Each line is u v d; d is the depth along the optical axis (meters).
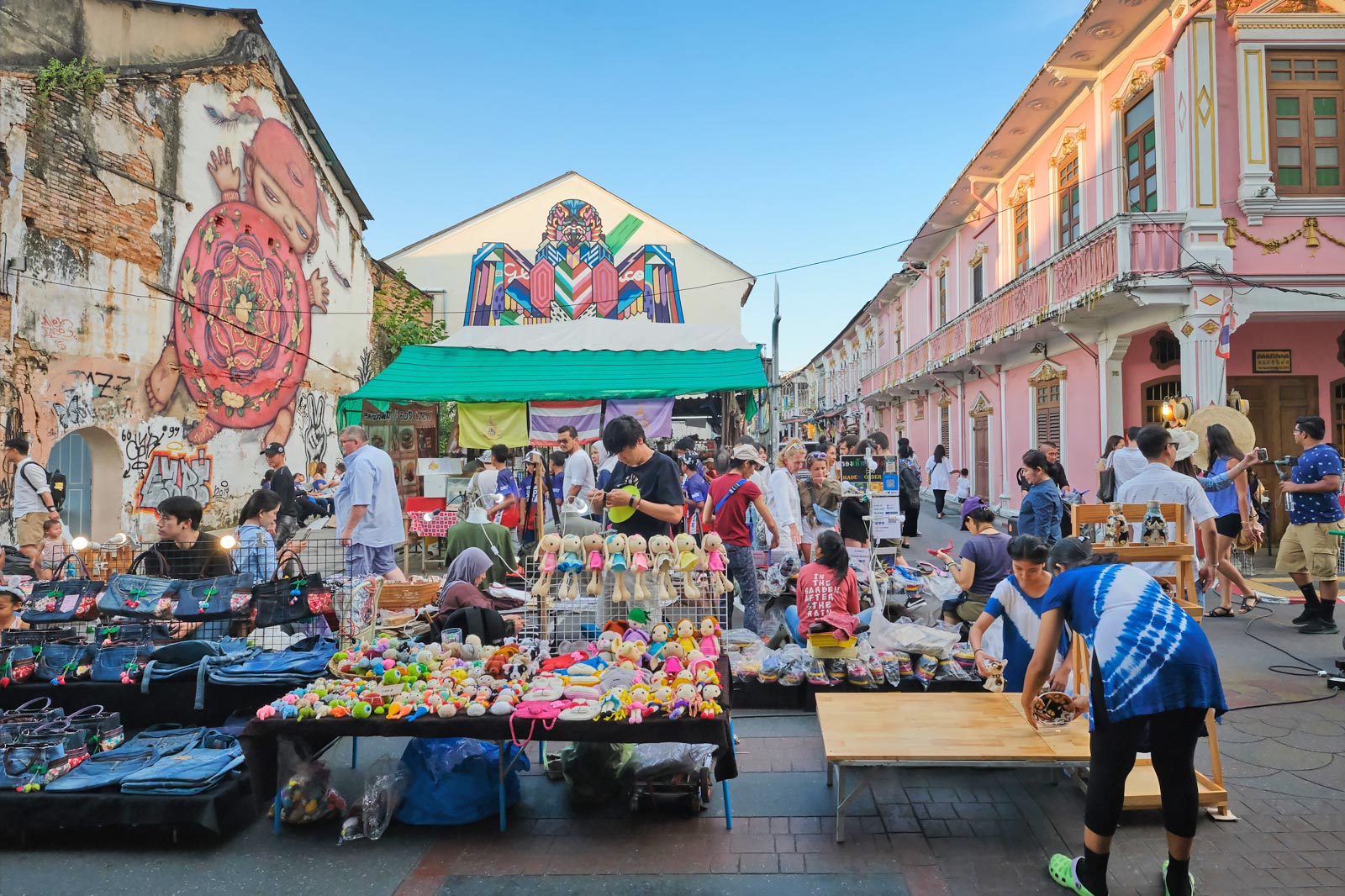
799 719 5.03
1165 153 10.40
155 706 4.39
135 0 10.92
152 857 3.43
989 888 3.07
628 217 25.34
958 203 18.20
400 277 19.97
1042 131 14.47
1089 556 3.41
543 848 3.45
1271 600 7.81
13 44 9.08
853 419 35.97
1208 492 7.22
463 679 3.89
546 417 10.54
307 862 3.37
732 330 11.69
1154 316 10.31
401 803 3.74
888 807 3.79
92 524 10.45
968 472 18.25
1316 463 6.48
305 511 10.91
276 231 14.16
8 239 8.86
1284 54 9.84
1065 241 13.66
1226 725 4.61
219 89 12.58
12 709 4.35
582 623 4.75
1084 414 12.57
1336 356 10.62
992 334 14.80
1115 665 2.86
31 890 3.18
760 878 3.16
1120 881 3.08
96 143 10.15
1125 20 10.91
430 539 11.07
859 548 6.38
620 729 3.43
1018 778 4.09
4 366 8.80
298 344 14.88
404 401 10.55
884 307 28.67
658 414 10.30
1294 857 3.22
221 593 4.67
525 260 25.19
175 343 11.59
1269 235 9.64
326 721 3.54
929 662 5.04
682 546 4.34
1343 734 4.46
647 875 3.20
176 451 11.56
